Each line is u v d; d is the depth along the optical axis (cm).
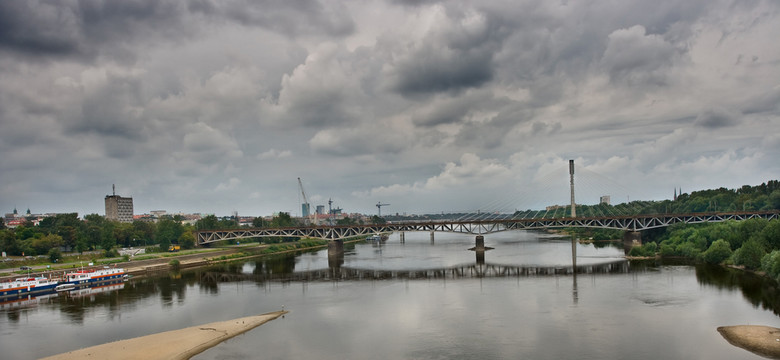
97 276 16550
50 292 15062
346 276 17475
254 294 14012
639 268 16725
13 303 13300
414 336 9088
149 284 16550
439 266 19700
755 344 8131
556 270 17075
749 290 12138
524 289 13362
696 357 7662
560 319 9969
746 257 14600
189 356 8238
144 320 10938
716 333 8788
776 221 14788
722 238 17888
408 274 17525
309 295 13575
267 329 9856
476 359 7762
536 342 8525
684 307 10675
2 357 8481
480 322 9912
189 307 12294
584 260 19875
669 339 8525
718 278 13950
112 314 11619
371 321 10288
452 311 10950
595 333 8956
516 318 10138
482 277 16038
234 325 10075
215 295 14012
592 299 11750
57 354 8612
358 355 8112
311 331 9625
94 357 8212
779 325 9212
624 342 8419
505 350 8150
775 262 12688
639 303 11175
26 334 9919
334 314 11031
